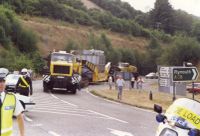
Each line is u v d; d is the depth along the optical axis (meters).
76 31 110.56
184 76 29.84
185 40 99.69
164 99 37.44
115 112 23.61
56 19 115.69
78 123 17.80
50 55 37.56
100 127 17.02
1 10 77.94
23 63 63.06
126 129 16.91
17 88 18.28
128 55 114.81
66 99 30.55
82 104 27.34
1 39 69.38
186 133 7.56
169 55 99.94
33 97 30.34
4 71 6.20
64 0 139.25
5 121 6.15
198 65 97.69
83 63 54.19
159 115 8.20
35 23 99.25
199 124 7.74
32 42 78.56
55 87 36.56
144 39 143.25
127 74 65.38
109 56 104.31
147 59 121.75
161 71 34.81
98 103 29.20
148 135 15.59
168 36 155.38
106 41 110.88
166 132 7.73
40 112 20.95
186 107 8.16
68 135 14.48
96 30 127.75
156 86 67.81
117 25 138.00
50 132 14.80
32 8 109.31
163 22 178.62
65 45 97.38
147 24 177.38
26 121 17.30
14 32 76.25
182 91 33.94
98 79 58.88
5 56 63.31
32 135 13.89
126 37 136.50
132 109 26.47
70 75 36.56
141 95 41.38
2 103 6.15
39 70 69.69
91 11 144.00
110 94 39.25
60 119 18.72
